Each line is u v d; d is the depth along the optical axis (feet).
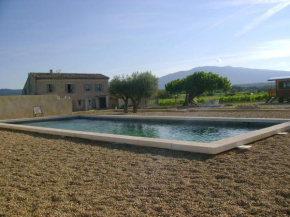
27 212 9.72
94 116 54.70
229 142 18.12
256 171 13.15
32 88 118.73
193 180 12.36
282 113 50.26
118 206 9.95
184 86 123.54
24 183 12.96
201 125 37.68
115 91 69.46
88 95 124.57
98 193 11.33
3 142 25.49
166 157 16.78
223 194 10.57
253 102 112.16
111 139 22.58
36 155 19.17
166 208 9.59
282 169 13.25
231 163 14.82
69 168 15.35
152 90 69.41
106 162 16.30
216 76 121.39
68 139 25.71
